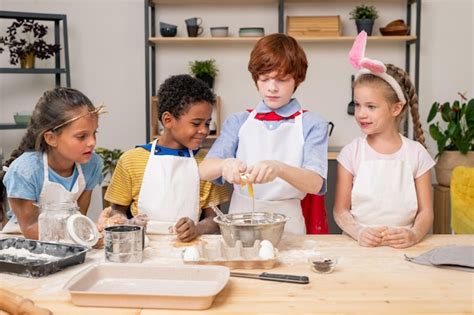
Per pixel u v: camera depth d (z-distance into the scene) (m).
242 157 1.72
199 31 3.74
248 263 1.22
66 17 3.52
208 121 1.80
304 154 1.67
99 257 1.34
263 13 3.80
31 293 1.08
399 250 1.39
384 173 1.68
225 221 1.39
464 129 3.52
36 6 3.77
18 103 3.78
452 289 1.09
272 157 1.69
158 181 1.79
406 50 3.79
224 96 3.86
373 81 1.66
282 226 1.36
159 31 3.82
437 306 1.00
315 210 1.85
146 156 1.83
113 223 1.46
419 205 1.69
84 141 1.53
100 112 1.56
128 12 3.81
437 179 3.57
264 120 1.72
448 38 3.86
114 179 1.85
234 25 3.81
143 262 1.29
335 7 3.78
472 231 1.96
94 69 3.84
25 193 1.56
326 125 1.71
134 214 1.83
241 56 3.83
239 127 1.75
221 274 1.12
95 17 3.80
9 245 1.36
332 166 3.42
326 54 3.81
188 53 3.83
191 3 3.79
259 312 0.98
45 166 1.61
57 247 1.33
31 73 3.44
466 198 2.00
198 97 1.75
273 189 1.68
